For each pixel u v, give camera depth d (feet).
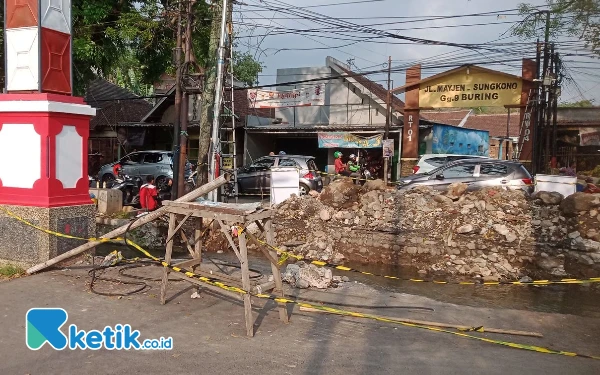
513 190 39.63
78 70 56.54
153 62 64.13
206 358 13.42
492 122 124.36
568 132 59.21
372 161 77.51
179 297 18.58
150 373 12.48
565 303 27.04
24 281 19.79
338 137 74.13
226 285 17.43
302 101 75.20
